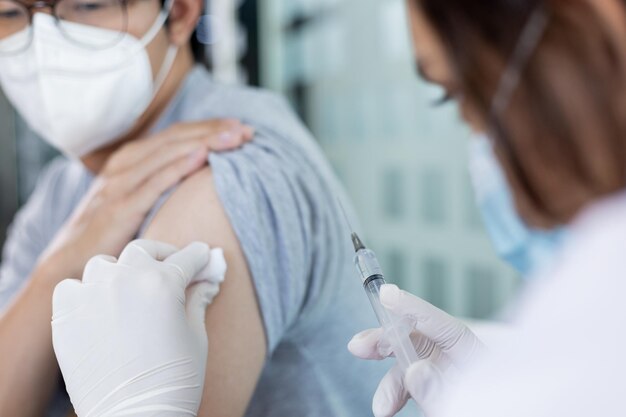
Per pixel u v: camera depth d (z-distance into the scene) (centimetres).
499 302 256
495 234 83
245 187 90
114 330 76
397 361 80
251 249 88
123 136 117
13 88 112
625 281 52
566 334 53
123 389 74
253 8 322
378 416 79
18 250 134
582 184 55
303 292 94
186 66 118
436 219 277
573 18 54
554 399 50
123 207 99
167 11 109
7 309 102
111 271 81
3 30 106
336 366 102
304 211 96
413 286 293
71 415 95
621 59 53
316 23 317
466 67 58
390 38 284
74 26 105
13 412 96
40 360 98
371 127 300
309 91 323
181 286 81
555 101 54
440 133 269
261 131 103
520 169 58
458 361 81
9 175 309
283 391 100
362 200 308
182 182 97
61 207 130
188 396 76
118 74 107
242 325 87
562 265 56
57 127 111
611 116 53
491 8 57
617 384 49
